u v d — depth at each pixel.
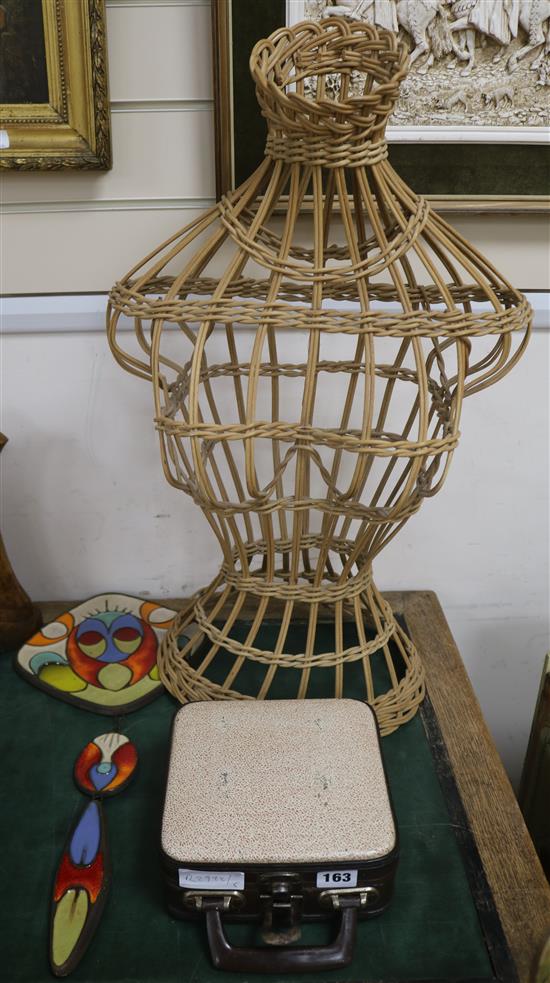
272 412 0.97
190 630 0.99
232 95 0.87
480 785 0.80
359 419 1.06
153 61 0.88
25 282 0.98
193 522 1.11
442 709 0.90
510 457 1.09
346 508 0.71
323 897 0.65
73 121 0.88
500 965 0.62
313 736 0.75
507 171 0.92
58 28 0.84
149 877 0.70
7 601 0.97
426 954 0.64
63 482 1.08
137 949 0.64
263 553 0.95
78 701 0.90
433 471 0.76
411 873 0.71
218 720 0.77
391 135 0.90
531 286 1.00
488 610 1.21
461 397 0.68
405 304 0.65
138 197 0.94
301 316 0.64
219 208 0.71
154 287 0.81
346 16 0.85
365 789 0.69
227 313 0.65
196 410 0.67
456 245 0.79
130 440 1.05
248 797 0.68
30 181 0.92
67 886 0.68
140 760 0.83
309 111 0.61
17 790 0.79
